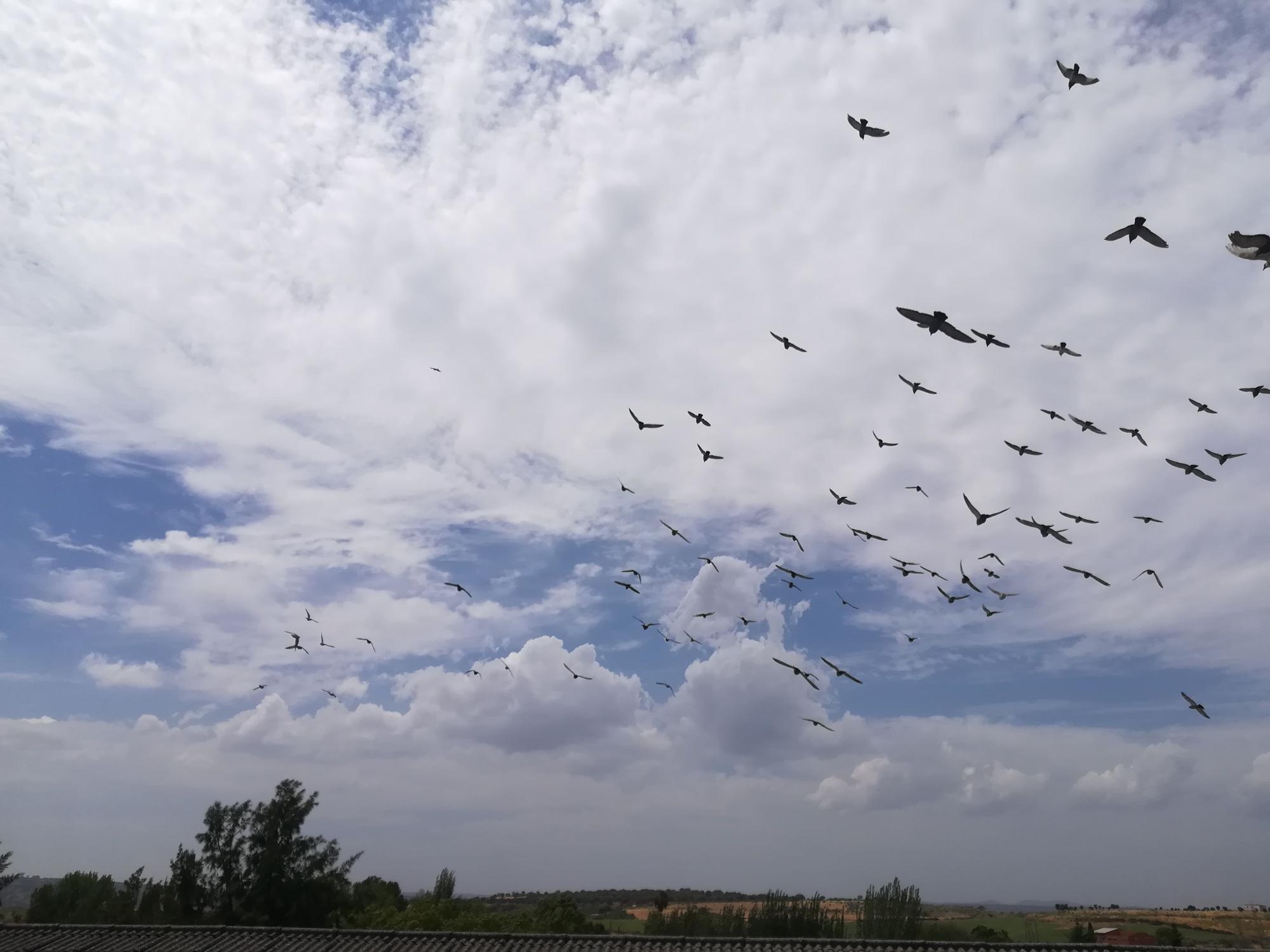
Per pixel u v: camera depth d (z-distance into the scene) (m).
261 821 81.38
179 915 78.00
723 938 45.41
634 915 114.44
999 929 76.81
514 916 75.50
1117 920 80.62
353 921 76.38
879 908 74.19
